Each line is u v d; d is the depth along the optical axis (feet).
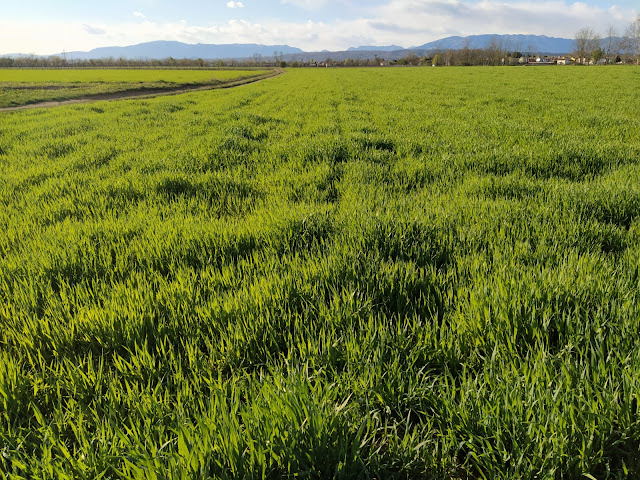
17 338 8.20
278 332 8.14
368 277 9.61
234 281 10.19
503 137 30.66
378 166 22.48
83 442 5.45
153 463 4.77
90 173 23.09
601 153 22.79
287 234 12.89
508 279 8.80
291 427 5.19
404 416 6.29
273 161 25.53
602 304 7.65
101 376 7.04
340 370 7.13
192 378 7.04
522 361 6.61
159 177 20.63
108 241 13.17
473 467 5.36
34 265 11.38
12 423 6.42
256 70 330.54
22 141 34.83
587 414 5.05
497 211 13.91
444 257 11.18
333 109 53.78
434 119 41.57
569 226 12.12
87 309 8.80
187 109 60.49
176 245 12.42
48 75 204.13
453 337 7.27
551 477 4.54
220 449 4.91
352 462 4.95
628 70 155.33
